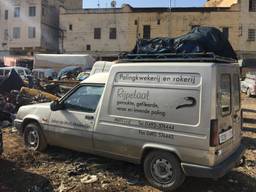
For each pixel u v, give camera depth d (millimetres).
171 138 5883
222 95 5832
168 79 5957
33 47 60625
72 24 59469
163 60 6090
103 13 57938
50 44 62594
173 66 5914
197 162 5695
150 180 6219
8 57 55781
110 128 6551
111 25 57625
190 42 6188
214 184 6477
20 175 6590
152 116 6086
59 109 7375
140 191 6055
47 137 7609
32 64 50625
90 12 58406
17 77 15508
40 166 7090
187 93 5750
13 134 9711
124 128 6387
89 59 41969
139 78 6270
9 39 61969
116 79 6543
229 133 6109
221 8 53875
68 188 6086
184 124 5762
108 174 6734
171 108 5891
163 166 6062
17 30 61594
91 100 6949
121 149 6477
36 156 7566
